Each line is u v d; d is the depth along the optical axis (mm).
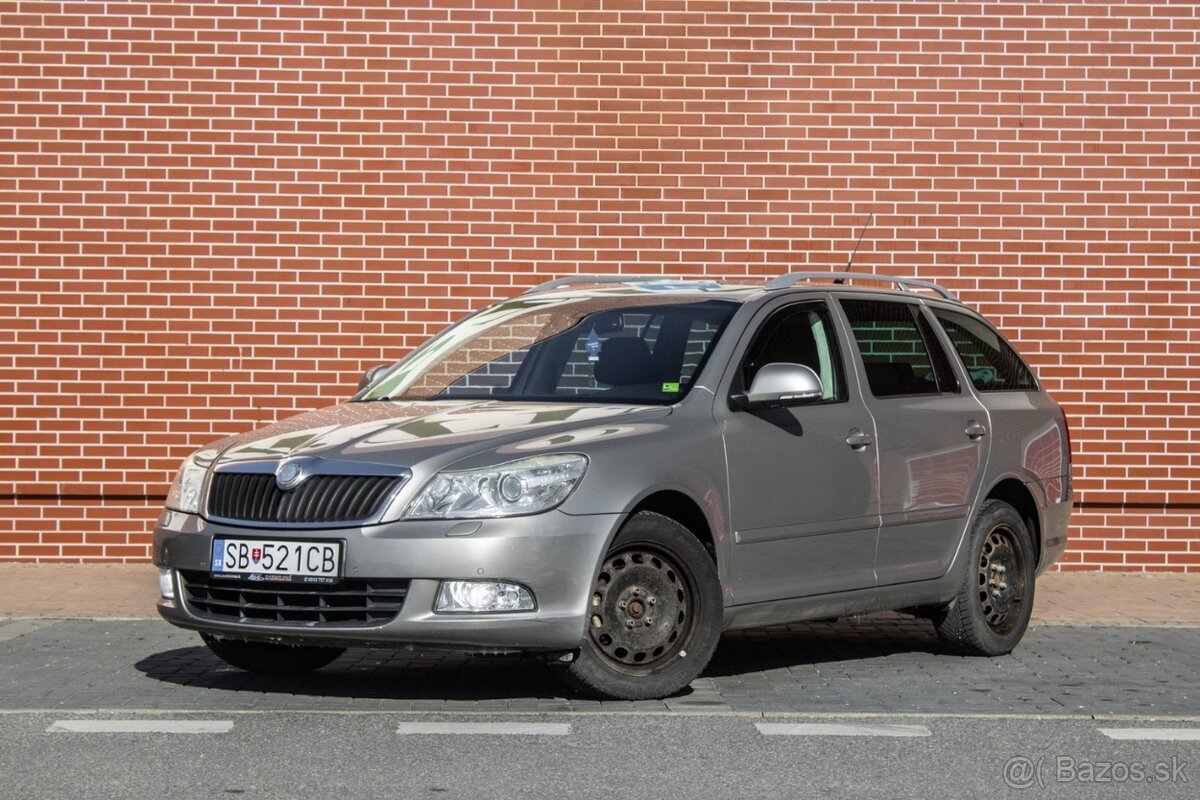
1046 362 14492
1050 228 14453
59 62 14141
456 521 7570
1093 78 14453
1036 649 10352
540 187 14289
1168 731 7516
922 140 14414
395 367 9734
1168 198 14477
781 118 14375
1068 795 6254
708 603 8156
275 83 14195
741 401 8688
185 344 14164
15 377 14125
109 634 10508
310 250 14219
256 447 8203
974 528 9977
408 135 14234
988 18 14414
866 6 14383
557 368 9023
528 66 14273
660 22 14328
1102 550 14500
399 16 14227
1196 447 14500
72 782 6258
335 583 7613
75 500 14164
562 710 7805
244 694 8266
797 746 7047
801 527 8852
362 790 6160
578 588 7691
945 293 10820
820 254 14391
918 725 7582
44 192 14133
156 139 14148
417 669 9156
